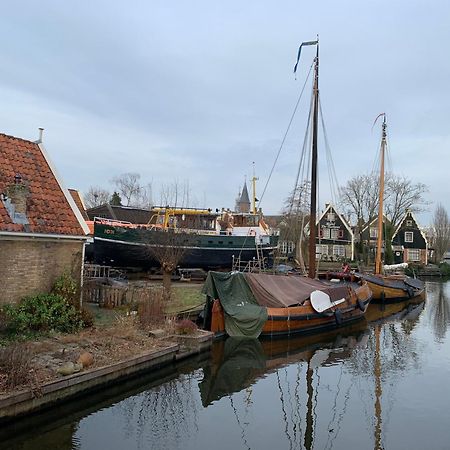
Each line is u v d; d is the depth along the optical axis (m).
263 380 11.57
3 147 13.60
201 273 25.31
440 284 43.84
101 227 22.67
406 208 52.91
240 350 14.48
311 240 21.38
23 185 12.29
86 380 8.95
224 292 15.90
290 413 9.34
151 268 24.44
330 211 56.56
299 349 15.12
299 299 17.11
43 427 8.04
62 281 12.66
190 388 10.72
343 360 13.77
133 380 10.31
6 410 7.41
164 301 15.94
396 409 9.65
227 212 30.55
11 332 10.98
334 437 8.20
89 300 16.70
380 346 15.87
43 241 12.39
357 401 10.12
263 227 31.70
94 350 10.57
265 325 15.70
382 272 33.12
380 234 32.16
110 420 8.62
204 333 13.66
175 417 8.93
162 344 11.95
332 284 21.91
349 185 54.72
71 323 12.30
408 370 12.68
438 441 8.10
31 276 12.10
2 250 11.41
